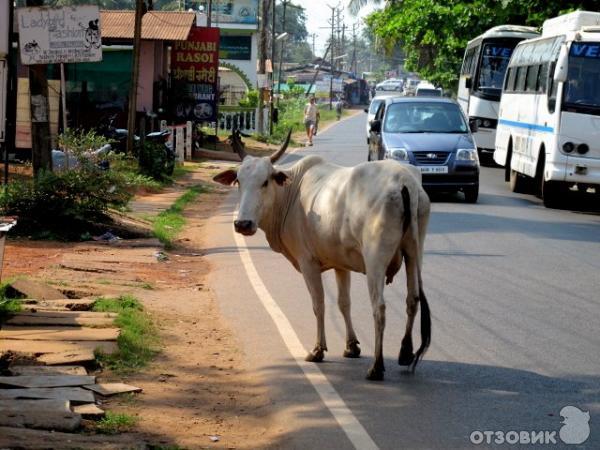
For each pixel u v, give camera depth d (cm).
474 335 902
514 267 1259
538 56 2191
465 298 1066
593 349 852
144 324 891
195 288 1109
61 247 1338
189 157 3022
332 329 924
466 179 1931
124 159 2075
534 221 1733
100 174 1481
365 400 699
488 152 3152
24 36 1475
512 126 2416
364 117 7900
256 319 957
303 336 896
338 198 766
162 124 2716
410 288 769
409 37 4319
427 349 816
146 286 1093
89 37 1476
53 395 670
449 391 722
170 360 802
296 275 1194
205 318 960
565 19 2105
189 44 2992
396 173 741
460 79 3666
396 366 795
